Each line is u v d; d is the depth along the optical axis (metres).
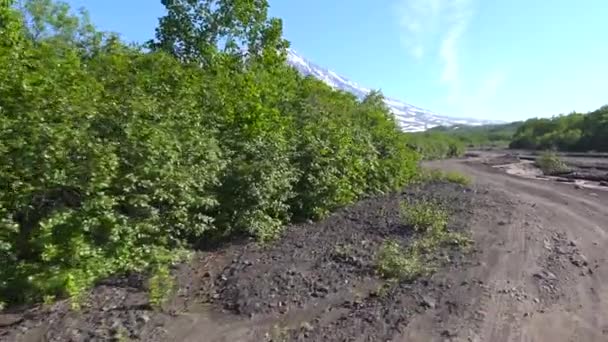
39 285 5.02
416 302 5.55
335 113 12.31
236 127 8.38
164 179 6.05
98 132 5.58
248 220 7.74
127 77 6.76
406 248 7.61
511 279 6.56
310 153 9.59
